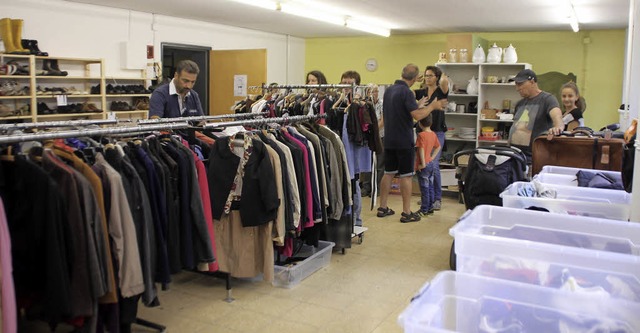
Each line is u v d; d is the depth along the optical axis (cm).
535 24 853
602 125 917
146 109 759
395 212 599
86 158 247
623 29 888
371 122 450
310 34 1088
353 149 449
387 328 311
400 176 544
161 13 803
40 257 216
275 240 338
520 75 443
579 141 362
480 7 700
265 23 915
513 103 832
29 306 226
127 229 239
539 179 321
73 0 688
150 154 268
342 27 955
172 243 270
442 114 622
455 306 166
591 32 911
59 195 213
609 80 906
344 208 409
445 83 637
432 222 555
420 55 1054
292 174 345
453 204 646
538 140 375
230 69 852
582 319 150
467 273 171
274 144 341
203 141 335
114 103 731
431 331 138
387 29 962
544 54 947
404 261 430
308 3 700
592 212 247
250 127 382
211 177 323
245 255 341
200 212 282
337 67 1141
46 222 210
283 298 354
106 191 237
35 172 212
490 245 179
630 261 161
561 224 209
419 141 566
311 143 371
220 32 935
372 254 448
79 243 219
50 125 293
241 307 338
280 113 494
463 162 732
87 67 715
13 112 618
